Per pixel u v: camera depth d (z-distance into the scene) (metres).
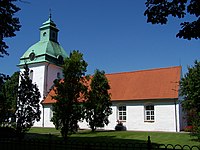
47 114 40.84
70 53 20.53
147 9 8.16
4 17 12.30
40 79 44.06
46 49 45.53
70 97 19.69
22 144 9.06
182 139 21.19
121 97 35.16
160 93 32.91
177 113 31.00
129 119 34.00
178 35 7.83
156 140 20.92
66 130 19.42
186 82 19.48
